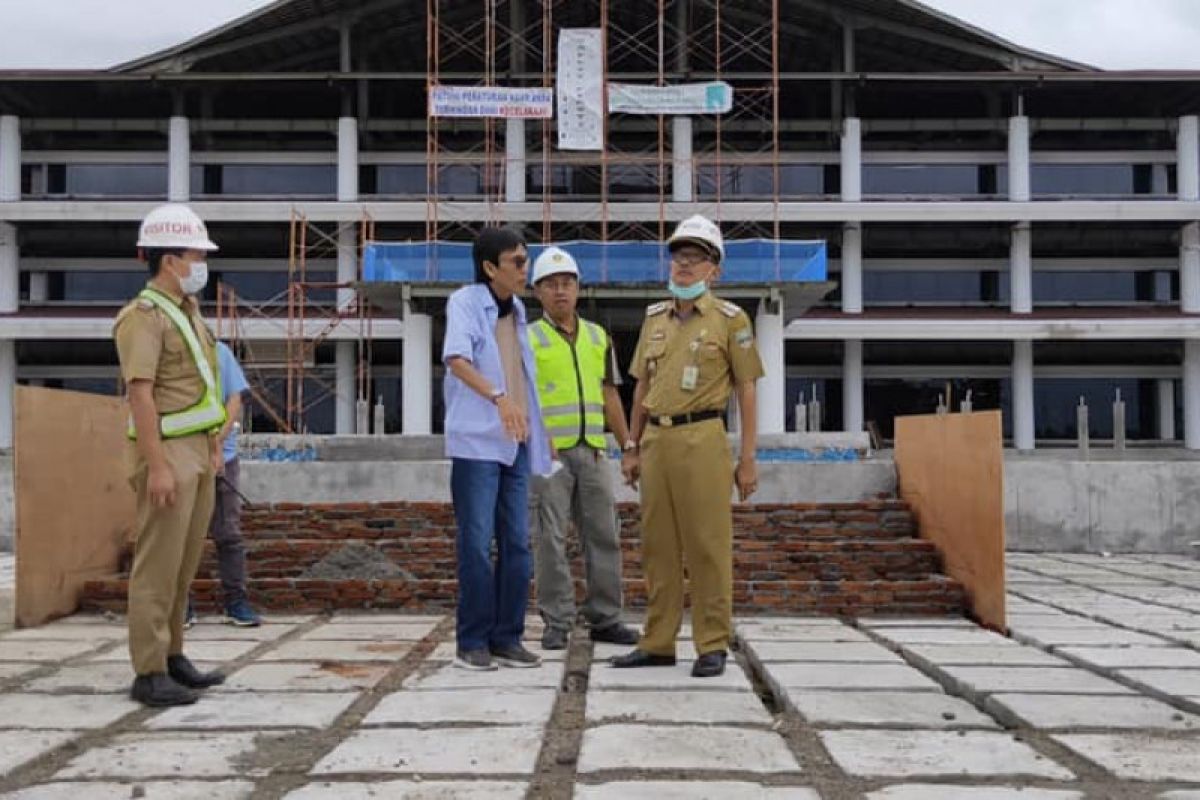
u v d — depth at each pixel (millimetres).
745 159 38281
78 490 7645
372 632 6746
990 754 3785
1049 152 41344
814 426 29391
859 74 38125
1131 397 41344
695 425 5285
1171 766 3639
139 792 3346
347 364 38250
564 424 6188
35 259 40750
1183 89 39031
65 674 5316
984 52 39031
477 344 5371
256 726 4211
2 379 38781
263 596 7680
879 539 9023
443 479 10922
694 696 4750
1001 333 38156
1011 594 8727
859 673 5297
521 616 5586
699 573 5281
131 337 4660
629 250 23766
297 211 37719
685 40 37844
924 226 40000
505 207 36375
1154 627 6812
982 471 7227
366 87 39344
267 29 38562
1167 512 12336
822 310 39469
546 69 31141
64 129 40312
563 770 3643
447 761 3678
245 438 15305
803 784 3449
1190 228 39781
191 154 40500
